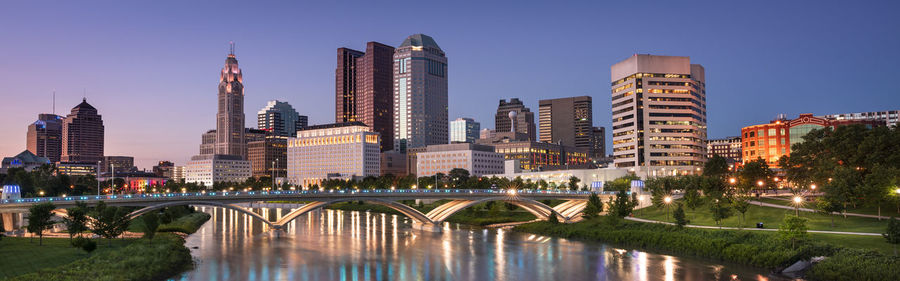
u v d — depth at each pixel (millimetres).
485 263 115625
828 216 133000
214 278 101312
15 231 148875
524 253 127688
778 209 146250
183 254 119062
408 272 107062
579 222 169000
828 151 171750
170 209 195375
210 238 156875
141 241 127812
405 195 171250
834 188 128500
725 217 135625
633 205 169000
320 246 139875
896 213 129125
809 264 98312
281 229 164125
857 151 154875
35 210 119625
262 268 110312
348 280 100438
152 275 99375
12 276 90062
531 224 178625
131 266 99625
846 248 98188
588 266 111188
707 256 116312
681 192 188875
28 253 108750
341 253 128250
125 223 123625
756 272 101500
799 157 179875
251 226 196500
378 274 105250
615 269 107750
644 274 102875
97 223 119438
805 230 103188
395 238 156625
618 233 142875
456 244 143250
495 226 192500
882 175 126750
